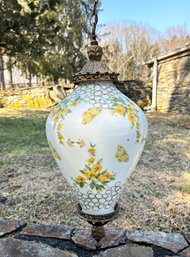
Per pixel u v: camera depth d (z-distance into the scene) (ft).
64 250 4.50
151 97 30.94
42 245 4.61
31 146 12.12
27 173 8.45
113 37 69.36
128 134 3.02
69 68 38.78
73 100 3.21
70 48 41.60
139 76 68.54
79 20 41.24
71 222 5.45
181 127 17.90
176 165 9.39
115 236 4.83
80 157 3.03
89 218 3.44
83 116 2.97
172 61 24.91
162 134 15.26
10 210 5.93
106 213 3.45
